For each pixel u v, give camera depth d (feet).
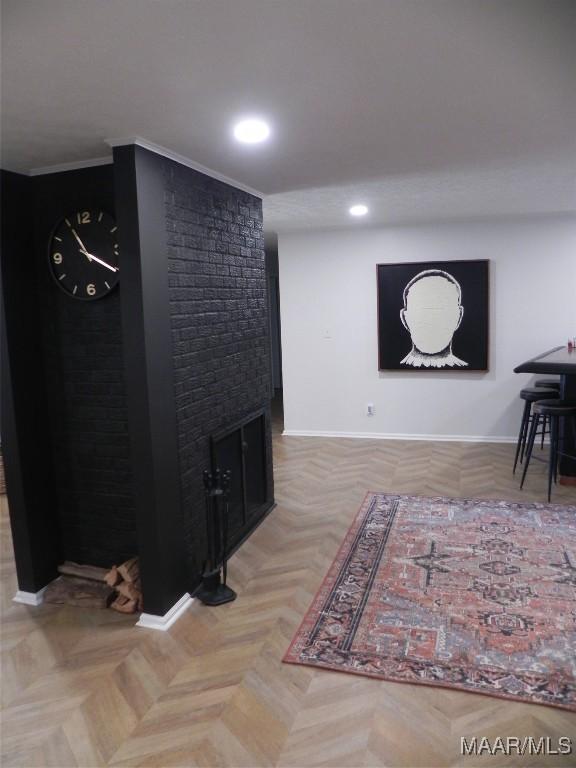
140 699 7.47
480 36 5.32
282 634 8.82
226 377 11.54
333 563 11.08
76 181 9.48
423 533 12.25
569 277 18.33
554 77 6.38
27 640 8.93
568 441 15.10
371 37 5.27
